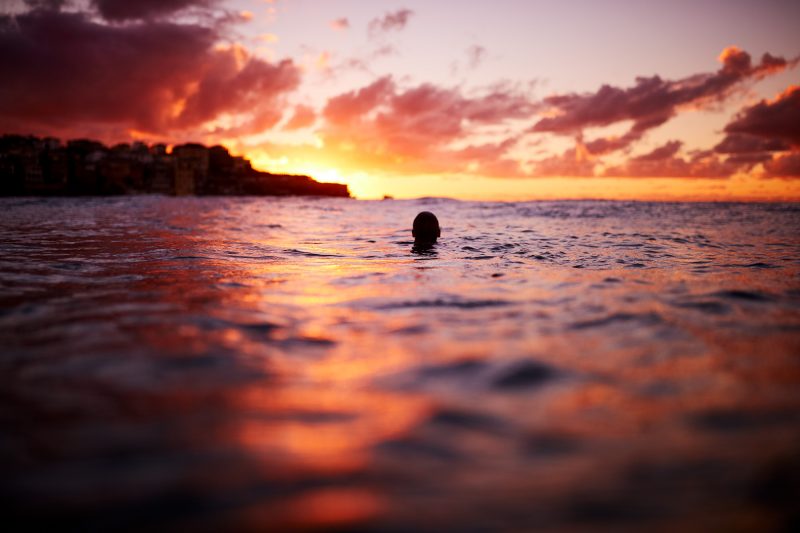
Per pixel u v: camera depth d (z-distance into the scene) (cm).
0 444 158
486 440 164
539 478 139
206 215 2080
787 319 349
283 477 140
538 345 284
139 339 290
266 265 654
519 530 116
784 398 201
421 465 147
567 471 143
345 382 222
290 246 923
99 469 144
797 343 288
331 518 121
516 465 147
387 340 296
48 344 277
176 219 1770
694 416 183
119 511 123
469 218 2053
